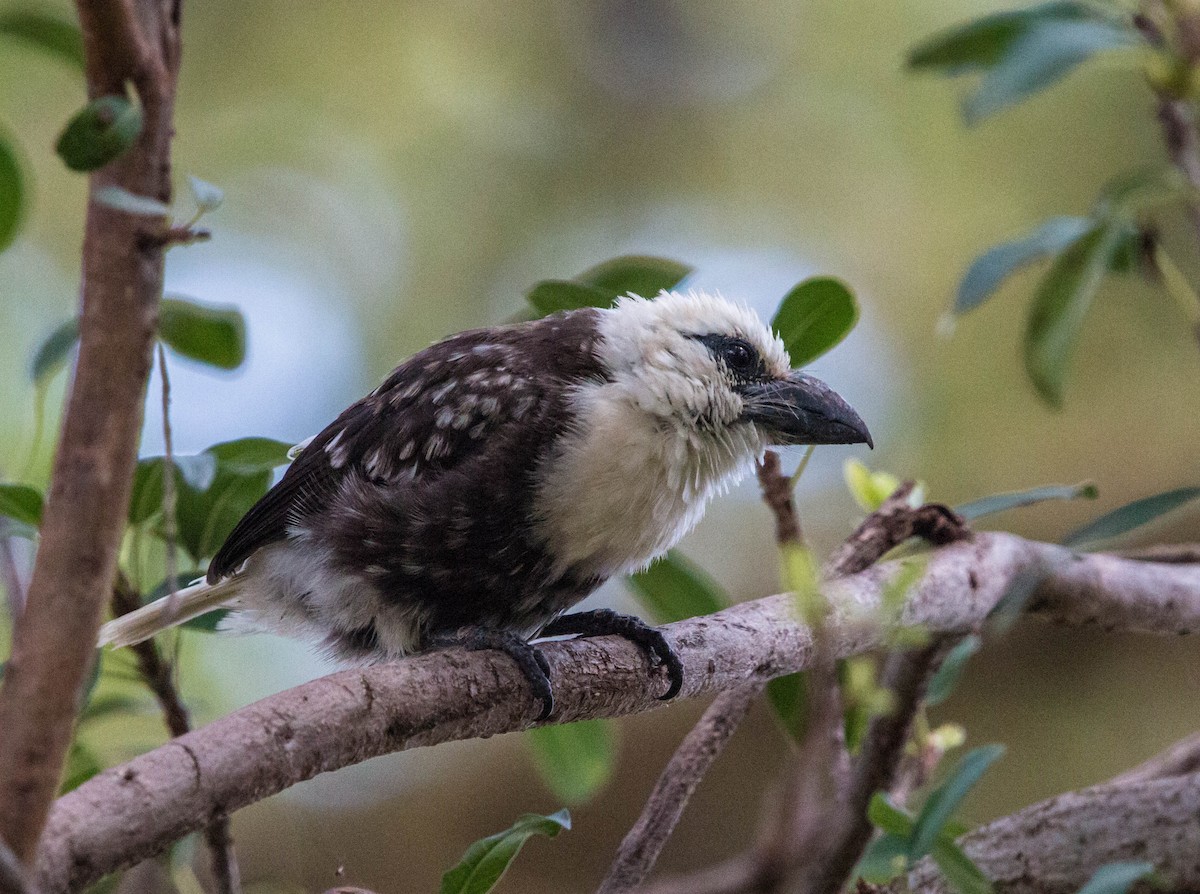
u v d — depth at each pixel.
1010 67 7.63
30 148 17.06
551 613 9.16
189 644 15.55
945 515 8.83
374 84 18.11
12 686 4.13
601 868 16.16
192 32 17.78
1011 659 16.34
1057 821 7.30
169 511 5.23
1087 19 8.16
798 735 8.23
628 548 8.85
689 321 9.19
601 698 7.41
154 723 13.71
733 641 7.70
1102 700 16.11
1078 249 8.76
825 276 8.65
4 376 15.87
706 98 18.25
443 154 18.20
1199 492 7.49
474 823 16.64
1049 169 17.05
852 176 18.11
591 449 8.44
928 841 5.99
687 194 18.27
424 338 17.84
